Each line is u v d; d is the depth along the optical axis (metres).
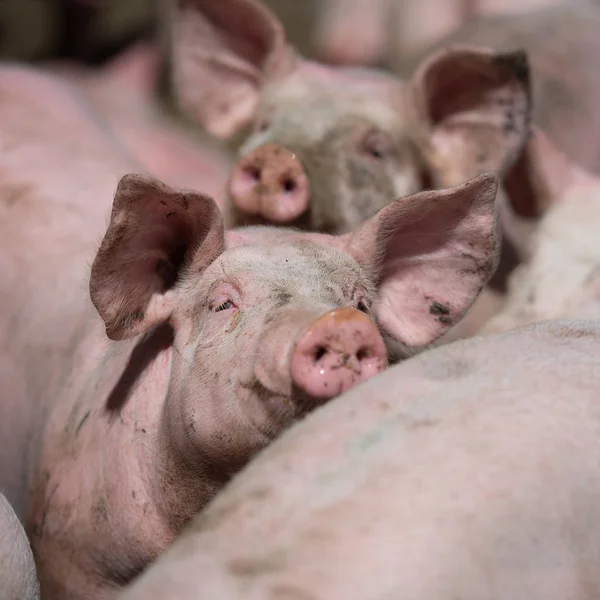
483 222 5.00
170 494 4.74
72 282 6.44
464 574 2.76
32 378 6.15
